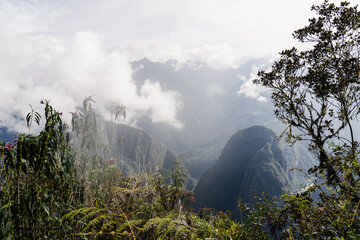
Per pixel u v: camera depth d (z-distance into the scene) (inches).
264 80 218.7
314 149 181.2
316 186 91.6
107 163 141.8
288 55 207.8
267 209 96.6
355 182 85.0
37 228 83.1
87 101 139.0
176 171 123.4
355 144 139.9
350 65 171.5
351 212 77.4
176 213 110.4
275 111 220.2
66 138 101.7
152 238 87.6
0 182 82.8
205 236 91.0
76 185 107.9
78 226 93.7
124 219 94.4
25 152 82.0
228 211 126.9
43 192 82.8
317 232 76.9
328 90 177.3
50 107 91.0
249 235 93.2
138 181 131.0
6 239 69.7
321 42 190.7
